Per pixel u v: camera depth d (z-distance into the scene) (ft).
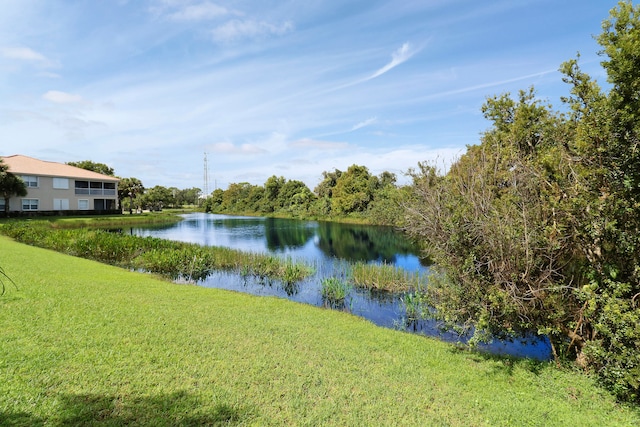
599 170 14.14
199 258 46.26
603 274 15.06
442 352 18.97
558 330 16.29
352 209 158.51
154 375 13.07
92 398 11.19
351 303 33.12
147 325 18.30
